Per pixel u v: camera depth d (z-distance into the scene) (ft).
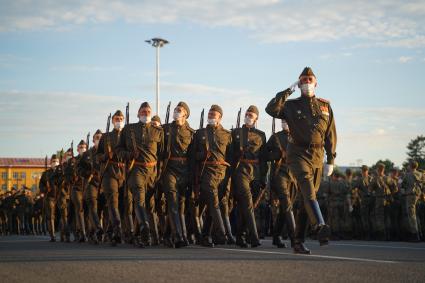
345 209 71.77
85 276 23.31
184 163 45.80
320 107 33.76
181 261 28.68
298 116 33.58
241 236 45.47
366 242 60.08
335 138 34.50
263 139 46.42
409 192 64.90
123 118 51.01
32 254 35.53
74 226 62.69
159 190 47.37
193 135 46.21
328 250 38.99
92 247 45.39
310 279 21.90
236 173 45.62
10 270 25.68
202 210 48.55
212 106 46.09
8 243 56.49
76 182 60.29
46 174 67.15
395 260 29.25
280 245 44.34
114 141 50.34
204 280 21.84
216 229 44.96
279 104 33.73
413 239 63.62
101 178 50.67
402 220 66.64
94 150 56.49
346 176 73.20
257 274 23.47
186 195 46.85
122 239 52.13
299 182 33.19
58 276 23.44
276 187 44.91
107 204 51.21
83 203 59.88
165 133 46.01
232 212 61.57
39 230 110.22
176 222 44.21
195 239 49.34
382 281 21.22
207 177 45.24
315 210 32.30
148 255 33.32
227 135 46.29
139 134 45.01
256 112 46.73
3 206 118.83
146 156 44.96
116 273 24.09
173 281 21.63
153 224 47.37
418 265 26.32
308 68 33.94
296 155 33.55
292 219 43.91
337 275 22.94
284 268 25.44
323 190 74.54
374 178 69.31
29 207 116.88
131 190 44.88
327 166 34.27
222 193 46.37
